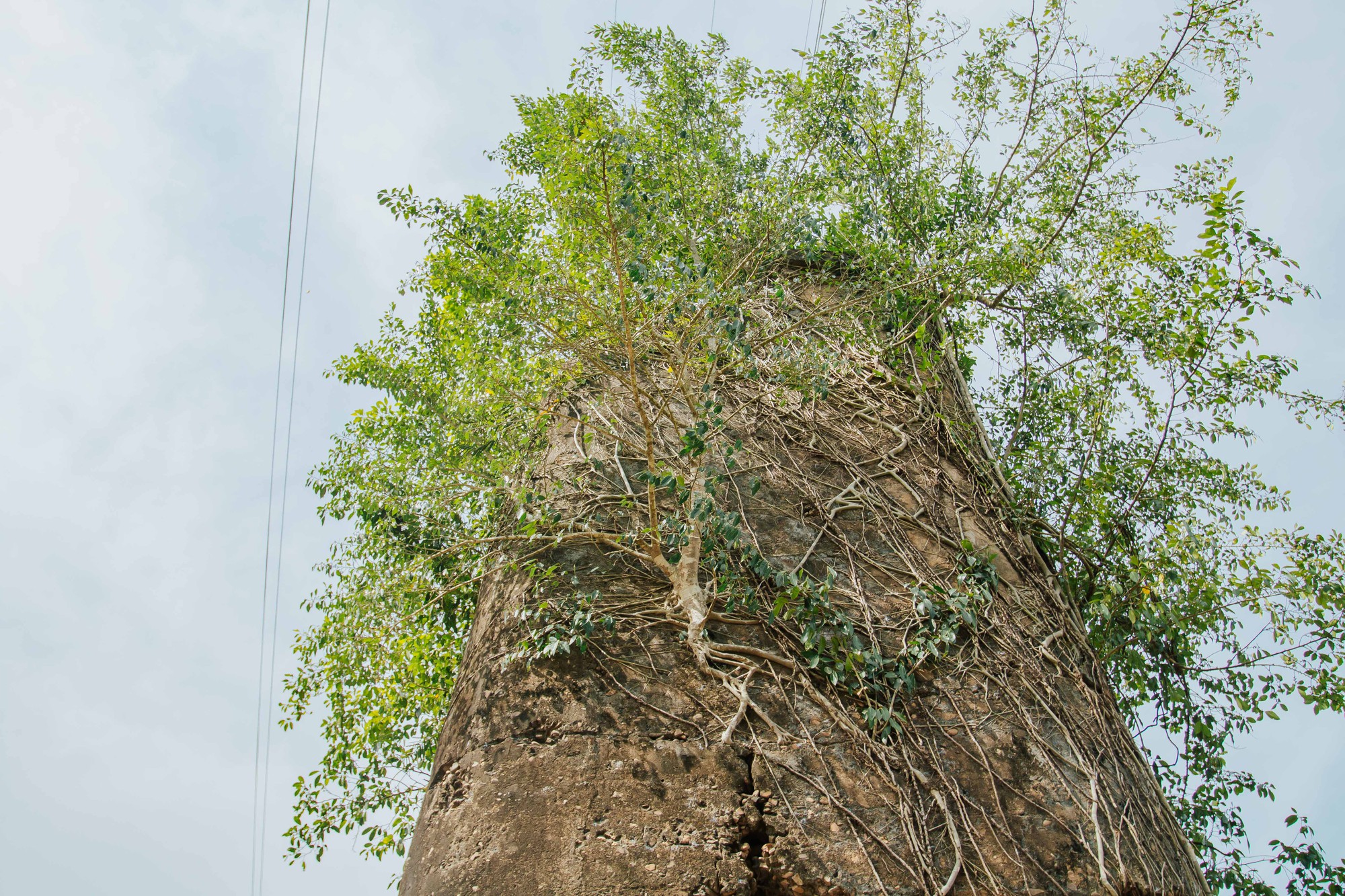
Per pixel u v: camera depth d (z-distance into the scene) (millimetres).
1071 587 7074
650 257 6848
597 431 7035
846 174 8805
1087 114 9062
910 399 7688
